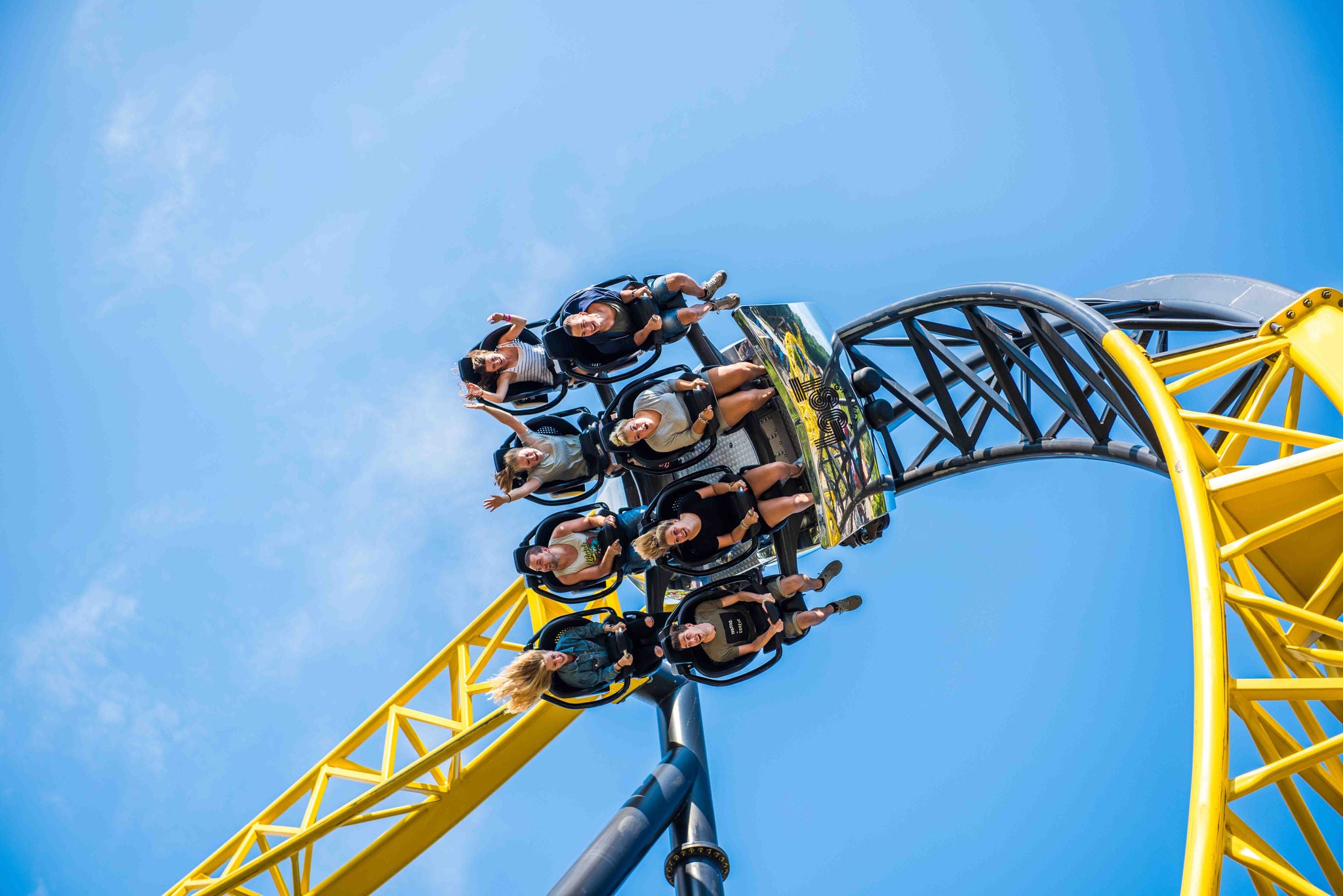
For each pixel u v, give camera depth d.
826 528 9.09
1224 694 6.41
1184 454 7.70
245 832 16.45
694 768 14.43
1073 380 11.54
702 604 8.66
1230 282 11.67
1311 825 7.10
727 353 9.92
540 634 8.64
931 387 14.08
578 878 12.41
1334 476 8.02
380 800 14.49
